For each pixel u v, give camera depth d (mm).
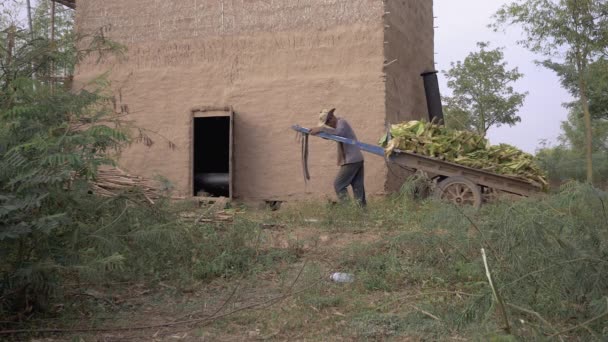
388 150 9641
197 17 13250
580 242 4133
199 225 6551
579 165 21016
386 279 5457
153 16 13539
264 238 6879
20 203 3912
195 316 4699
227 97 12977
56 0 13680
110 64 13609
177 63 13344
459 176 9469
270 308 4793
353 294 5074
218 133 14984
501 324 3730
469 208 5207
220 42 13094
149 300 5133
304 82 12461
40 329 4238
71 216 4391
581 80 16312
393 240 5480
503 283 3980
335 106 12211
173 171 13133
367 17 12086
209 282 5746
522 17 16188
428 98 14188
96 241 4309
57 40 5102
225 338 4145
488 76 22391
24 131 4367
